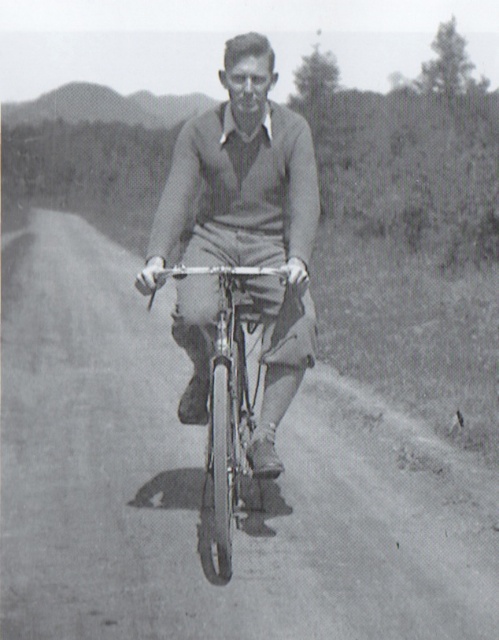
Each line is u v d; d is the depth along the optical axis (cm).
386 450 507
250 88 369
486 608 325
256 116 379
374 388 639
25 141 2922
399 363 688
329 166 1393
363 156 1384
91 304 1141
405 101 1331
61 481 465
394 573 353
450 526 399
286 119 386
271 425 384
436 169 1225
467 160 1209
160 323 997
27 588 341
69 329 956
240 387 392
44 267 1636
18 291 1248
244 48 370
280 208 395
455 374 653
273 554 370
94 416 597
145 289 364
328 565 360
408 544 380
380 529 396
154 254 373
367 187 1324
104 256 1923
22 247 2148
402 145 1349
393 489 445
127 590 340
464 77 1220
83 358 796
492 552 372
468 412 555
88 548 378
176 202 382
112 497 439
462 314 842
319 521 404
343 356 725
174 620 318
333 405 601
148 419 591
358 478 462
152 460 500
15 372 734
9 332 931
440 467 471
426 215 1215
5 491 449
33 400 644
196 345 379
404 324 833
